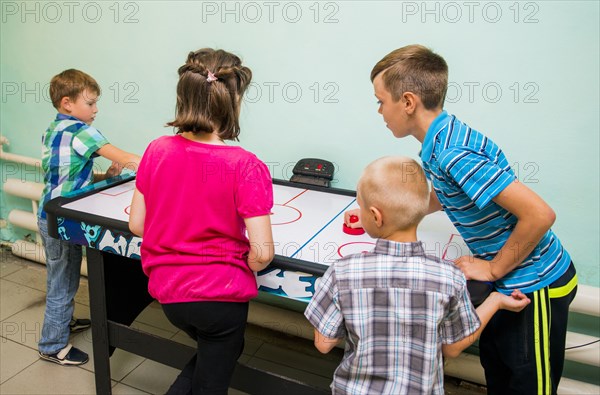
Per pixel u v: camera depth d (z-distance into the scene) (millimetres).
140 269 1861
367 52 1874
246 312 1329
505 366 1391
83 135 1846
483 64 1722
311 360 2146
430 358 1061
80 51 2441
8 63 2658
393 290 1062
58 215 1622
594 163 1654
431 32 1765
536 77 1661
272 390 1533
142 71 2320
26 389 1895
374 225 1114
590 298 1685
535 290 1264
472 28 1703
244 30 2061
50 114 2623
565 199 1728
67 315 2012
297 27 1960
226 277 1240
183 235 1222
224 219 1207
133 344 1723
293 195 1894
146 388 1932
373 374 1099
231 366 1355
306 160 2029
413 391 1075
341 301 1089
